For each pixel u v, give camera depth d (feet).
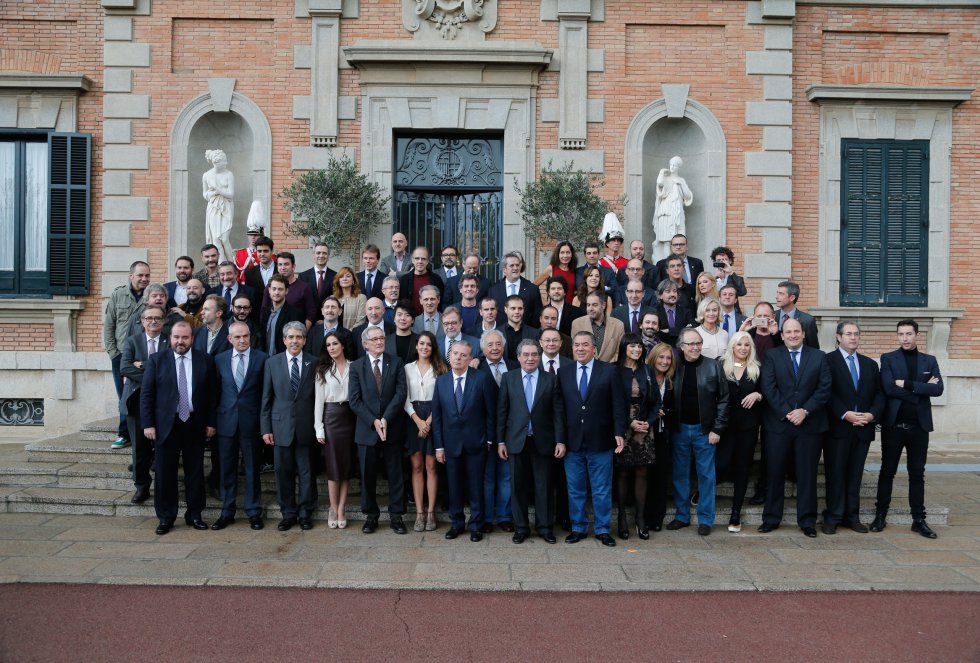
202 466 25.73
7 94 40.75
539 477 24.80
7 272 41.29
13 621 17.83
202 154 41.37
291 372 25.64
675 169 40.14
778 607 19.24
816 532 25.95
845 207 42.19
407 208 41.98
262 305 30.37
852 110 42.16
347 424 25.71
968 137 42.60
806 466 25.72
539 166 40.91
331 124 40.27
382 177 40.60
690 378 25.72
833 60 42.37
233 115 41.04
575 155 40.70
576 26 40.68
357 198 38.52
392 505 25.59
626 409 25.02
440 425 25.13
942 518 27.17
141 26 40.22
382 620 18.11
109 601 19.11
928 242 42.45
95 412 40.40
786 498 28.66
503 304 29.99
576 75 40.73
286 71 40.42
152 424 25.02
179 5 40.19
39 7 40.83
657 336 27.09
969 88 41.52
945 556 23.47
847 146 42.22
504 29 40.86
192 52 40.50
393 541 24.54
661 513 26.11
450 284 31.65
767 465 26.12
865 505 28.48
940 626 18.11
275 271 32.78
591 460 24.85
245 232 41.42
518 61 39.99
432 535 25.36
